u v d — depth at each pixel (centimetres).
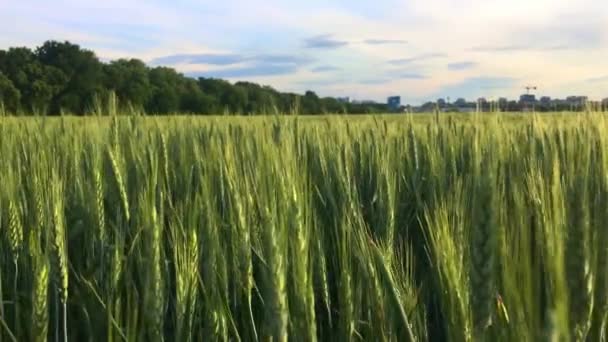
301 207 250
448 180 464
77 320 350
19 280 371
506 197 255
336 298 335
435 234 247
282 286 226
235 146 486
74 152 550
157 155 476
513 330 181
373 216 410
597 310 182
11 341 317
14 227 356
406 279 276
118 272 319
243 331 319
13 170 508
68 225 410
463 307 197
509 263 188
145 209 279
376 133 663
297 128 580
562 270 163
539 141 515
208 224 313
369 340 276
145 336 270
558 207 187
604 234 182
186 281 276
